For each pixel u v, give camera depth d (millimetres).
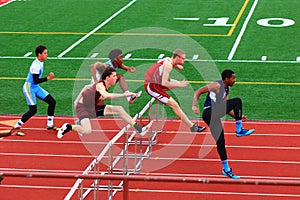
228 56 23328
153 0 33000
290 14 29641
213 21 28578
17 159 14648
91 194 12773
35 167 14172
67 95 19359
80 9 31359
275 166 14219
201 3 32094
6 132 9773
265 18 28938
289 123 17000
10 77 21156
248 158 14680
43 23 28656
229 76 13133
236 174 13766
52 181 13547
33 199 12609
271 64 22312
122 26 27906
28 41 25703
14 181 13500
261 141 15734
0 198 12641
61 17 29750
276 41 25281
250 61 22688
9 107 18422
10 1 33500
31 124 17078
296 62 22500
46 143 15648
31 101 15914
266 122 17109
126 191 8508
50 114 16359
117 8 31469
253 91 19578
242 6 31375
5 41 25672
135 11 30719
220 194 12805
